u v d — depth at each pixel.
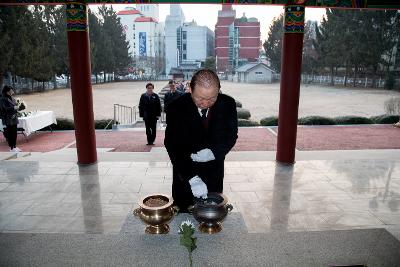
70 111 22.81
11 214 4.33
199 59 98.50
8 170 6.14
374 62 42.06
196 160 2.34
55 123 13.05
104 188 5.27
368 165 6.50
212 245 1.91
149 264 1.74
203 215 1.95
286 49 6.31
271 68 64.00
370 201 4.77
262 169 6.27
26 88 37.84
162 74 95.75
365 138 11.03
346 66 45.84
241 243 1.94
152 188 5.27
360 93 35.94
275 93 37.12
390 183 5.51
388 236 2.08
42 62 34.53
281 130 6.60
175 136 2.38
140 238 1.99
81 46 6.16
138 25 98.25
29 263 1.78
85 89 6.27
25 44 30.33
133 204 4.66
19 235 2.06
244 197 4.91
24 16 31.53
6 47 28.50
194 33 97.44
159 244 1.92
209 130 2.37
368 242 2.01
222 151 2.33
